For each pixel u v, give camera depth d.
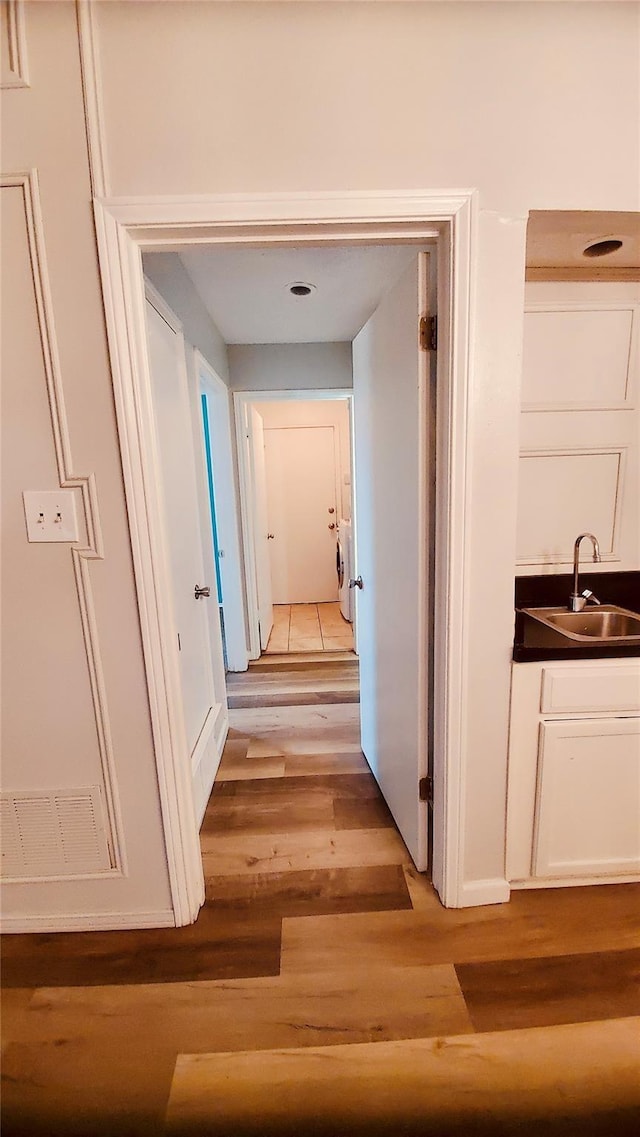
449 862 1.45
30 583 1.25
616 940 1.36
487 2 1.06
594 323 1.69
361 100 1.08
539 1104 1.01
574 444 1.76
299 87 1.07
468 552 1.27
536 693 1.36
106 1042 1.15
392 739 1.83
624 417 1.75
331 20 1.05
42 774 1.36
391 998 1.22
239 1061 1.10
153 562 1.24
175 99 1.06
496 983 1.25
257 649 3.71
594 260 1.57
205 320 2.59
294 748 2.45
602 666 1.36
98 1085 1.07
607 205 1.15
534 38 1.08
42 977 1.30
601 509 1.81
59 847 1.39
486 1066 1.08
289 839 1.79
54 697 1.31
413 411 1.39
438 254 1.20
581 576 1.84
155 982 1.28
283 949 1.36
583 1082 1.05
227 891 1.56
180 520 1.89
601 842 1.46
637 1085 1.04
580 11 1.07
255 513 3.71
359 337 2.01
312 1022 1.17
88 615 1.26
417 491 1.40
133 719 1.32
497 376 1.20
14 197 1.08
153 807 1.37
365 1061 1.09
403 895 1.52
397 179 1.11
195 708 2.02
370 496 1.95
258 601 3.75
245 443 3.43
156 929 1.43
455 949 1.34
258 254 1.97
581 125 1.12
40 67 1.04
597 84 1.10
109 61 1.04
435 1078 1.06
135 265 1.15
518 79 1.09
